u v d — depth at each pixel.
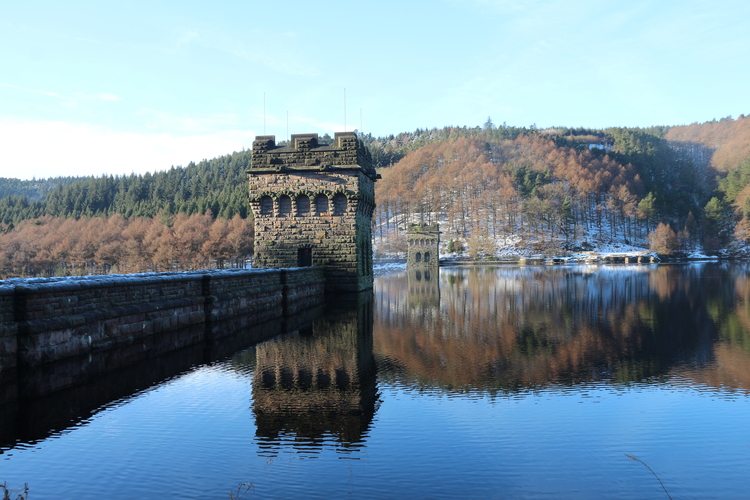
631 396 12.08
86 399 11.88
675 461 8.40
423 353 17.64
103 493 7.30
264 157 43.59
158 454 8.73
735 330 21.97
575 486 7.54
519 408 11.24
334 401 11.88
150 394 12.45
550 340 20.08
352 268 42.69
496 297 41.19
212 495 7.24
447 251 194.00
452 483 7.63
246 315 26.36
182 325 21.19
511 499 7.13
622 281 60.31
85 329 15.80
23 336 13.68
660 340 19.67
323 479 7.76
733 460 8.41
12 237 178.62
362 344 19.59
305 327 24.38
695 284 53.09
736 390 12.55
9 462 8.38
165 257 152.12
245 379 13.93
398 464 8.34
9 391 12.36
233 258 155.62
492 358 16.70
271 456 8.65
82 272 162.75
